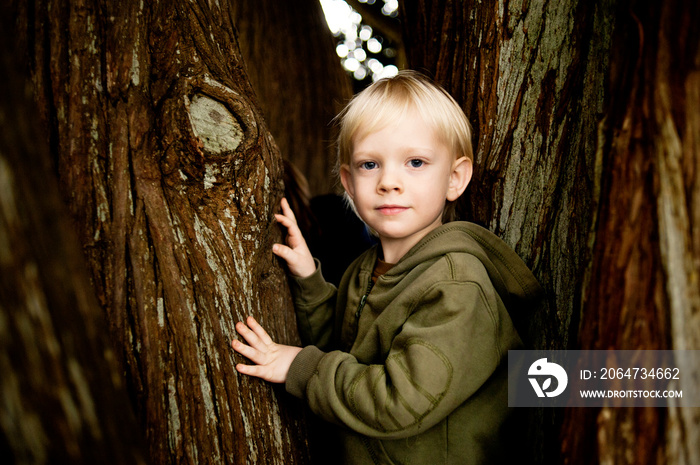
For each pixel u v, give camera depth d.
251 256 1.81
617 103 1.39
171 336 1.59
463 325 1.68
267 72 4.43
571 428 1.44
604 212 1.39
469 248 1.86
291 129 4.54
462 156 2.08
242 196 1.74
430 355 1.63
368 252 2.26
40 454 0.90
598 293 1.39
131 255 1.57
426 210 1.95
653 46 1.31
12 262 0.90
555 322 1.98
